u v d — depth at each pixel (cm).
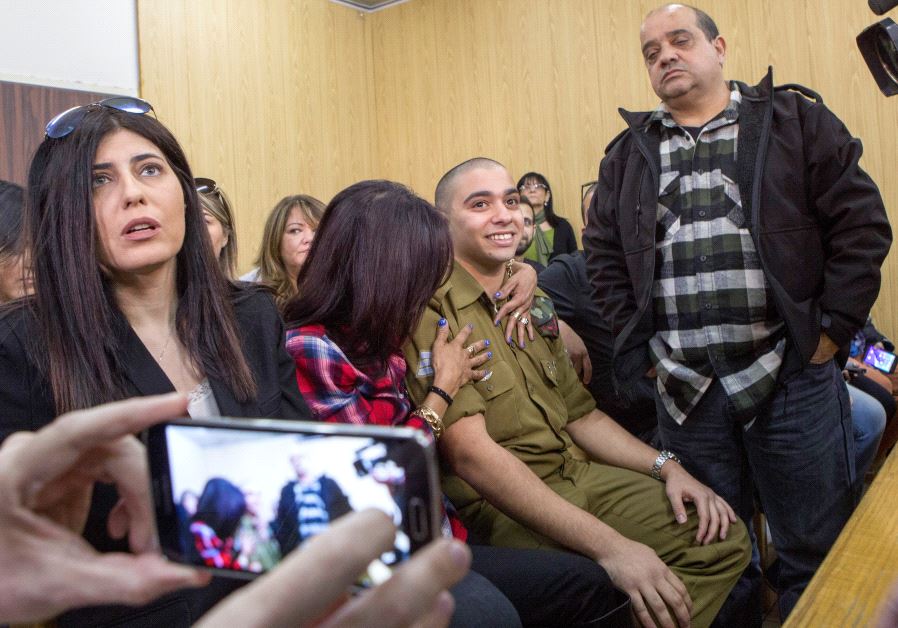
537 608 145
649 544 185
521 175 539
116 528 55
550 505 161
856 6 418
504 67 542
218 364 115
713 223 204
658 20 208
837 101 424
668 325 213
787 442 202
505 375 179
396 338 151
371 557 34
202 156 487
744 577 215
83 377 102
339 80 575
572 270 281
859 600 87
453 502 177
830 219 197
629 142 225
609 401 273
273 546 52
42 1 405
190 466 54
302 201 289
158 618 98
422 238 149
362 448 50
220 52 498
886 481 131
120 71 442
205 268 118
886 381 345
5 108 389
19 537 41
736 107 204
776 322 203
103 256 108
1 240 157
